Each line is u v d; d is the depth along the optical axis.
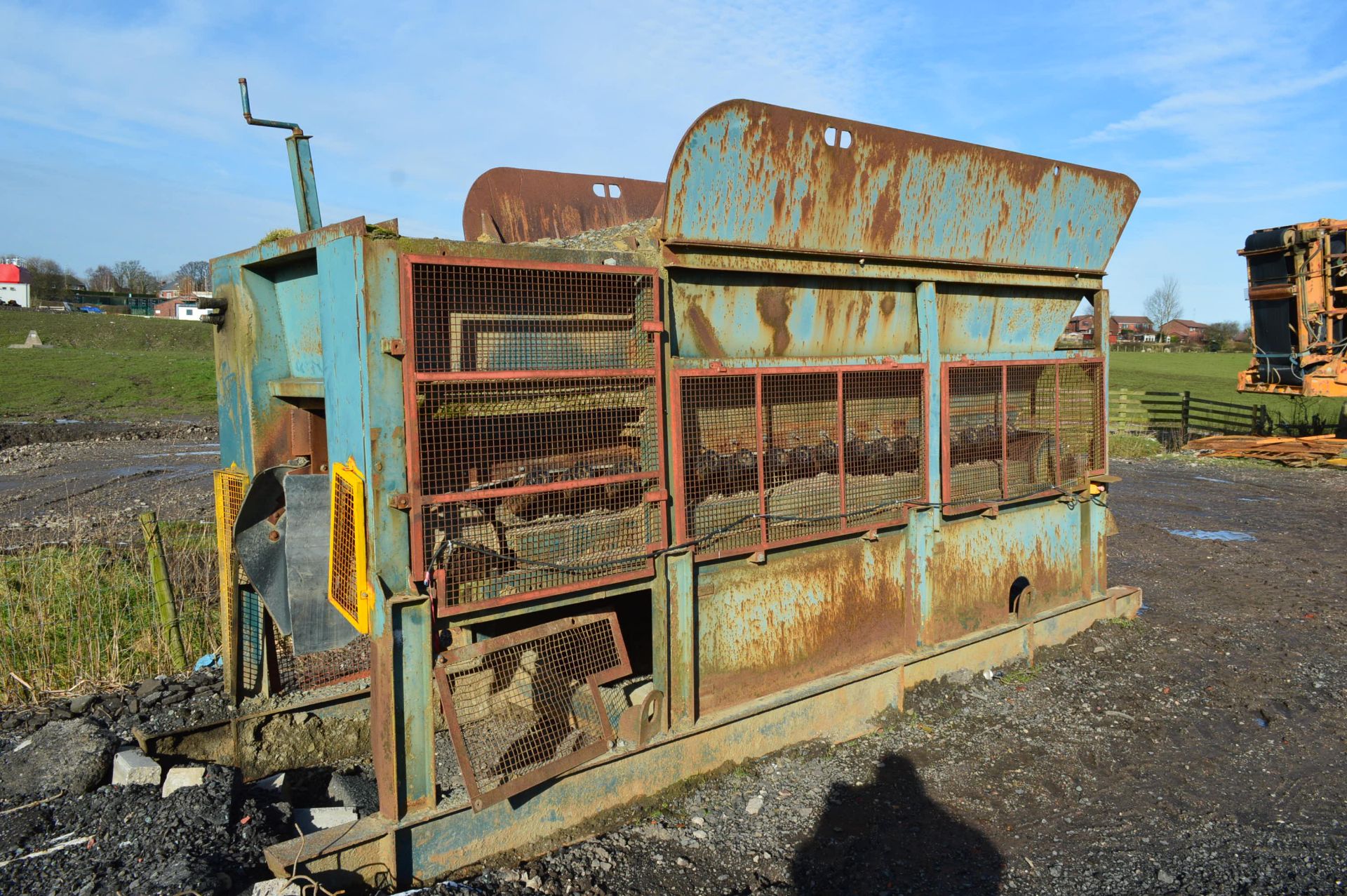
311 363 4.48
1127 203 6.93
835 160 4.96
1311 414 24.41
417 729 3.67
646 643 5.34
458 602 3.71
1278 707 5.90
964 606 6.12
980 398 6.20
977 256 5.93
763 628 4.93
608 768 4.19
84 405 30.58
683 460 4.50
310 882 3.31
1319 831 4.35
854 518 5.33
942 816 4.44
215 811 3.97
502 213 6.79
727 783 4.60
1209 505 13.99
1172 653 6.88
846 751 5.05
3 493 14.02
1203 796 4.71
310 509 4.04
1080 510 7.16
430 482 3.66
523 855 3.91
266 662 5.13
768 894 3.74
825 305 5.27
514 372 3.71
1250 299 19.25
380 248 3.46
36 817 4.00
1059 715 5.65
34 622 6.50
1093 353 7.08
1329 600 8.56
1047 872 3.97
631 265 4.20
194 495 13.58
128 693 5.62
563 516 4.08
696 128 4.29
